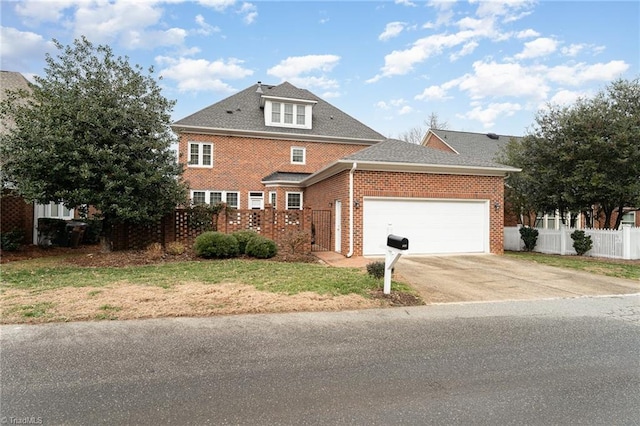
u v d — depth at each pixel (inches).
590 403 123.8
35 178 386.6
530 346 178.5
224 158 802.2
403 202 495.8
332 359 158.2
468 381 139.3
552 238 595.5
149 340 176.6
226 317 215.3
